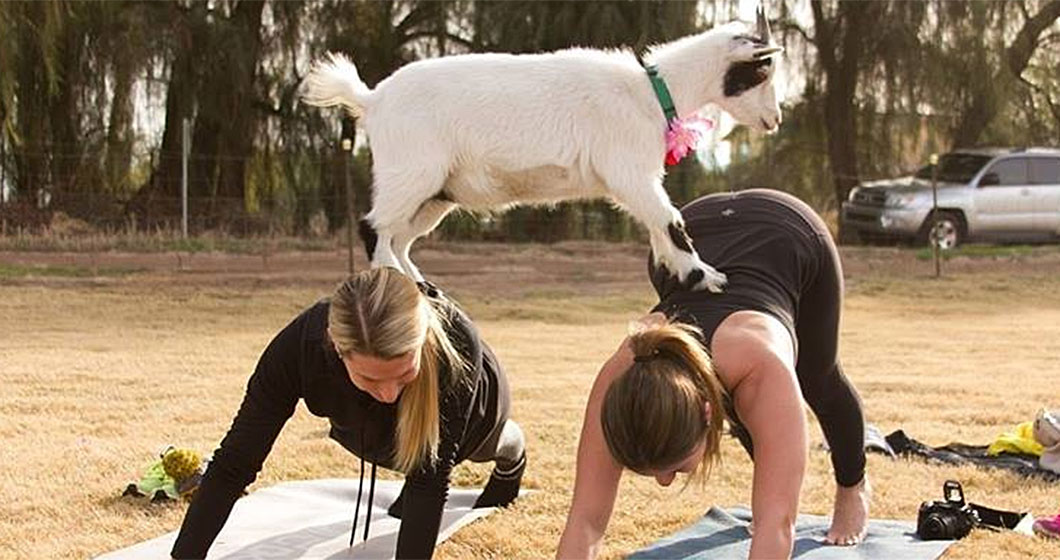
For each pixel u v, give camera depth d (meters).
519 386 8.52
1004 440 6.21
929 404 7.88
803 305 3.90
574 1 17.86
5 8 15.70
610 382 3.13
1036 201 18.55
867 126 19.78
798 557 4.26
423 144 4.71
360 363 3.07
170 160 17.97
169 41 17.16
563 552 3.09
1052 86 21.11
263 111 18.48
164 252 16.00
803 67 19.95
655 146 4.71
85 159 17.42
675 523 4.86
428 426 3.25
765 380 3.19
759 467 3.13
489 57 4.80
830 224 20.61
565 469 5.76
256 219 17.98
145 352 10.19
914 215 18.17
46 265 15.20
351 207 14.37
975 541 4.55
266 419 3.46
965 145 19.94
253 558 4.29
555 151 4.64
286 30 18.28
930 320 13.62
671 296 3.81
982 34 19.22
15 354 9.82
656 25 17.52
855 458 4.35
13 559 4.33
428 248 17.83
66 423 6.87
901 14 19.16
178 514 4.94
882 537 4.55
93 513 4.93
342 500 5.15
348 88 4.91
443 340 3.29
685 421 2.86
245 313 13.31
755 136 20.28
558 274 16.70
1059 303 15.28
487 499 5.05
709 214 4.10
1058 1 19.94
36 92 17.05
